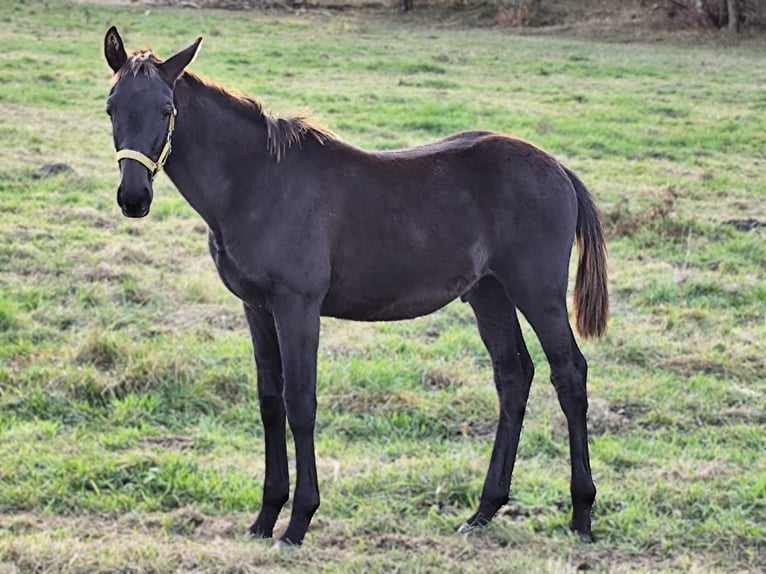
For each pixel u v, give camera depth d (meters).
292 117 5.19
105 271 9.11
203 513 5.42
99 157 13.29
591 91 20.28
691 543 5.23
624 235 10.91
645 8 32.59
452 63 23.66
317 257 4.98
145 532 5.20
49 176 12.12
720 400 7.07
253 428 6.55
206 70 20.02
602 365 7.69
